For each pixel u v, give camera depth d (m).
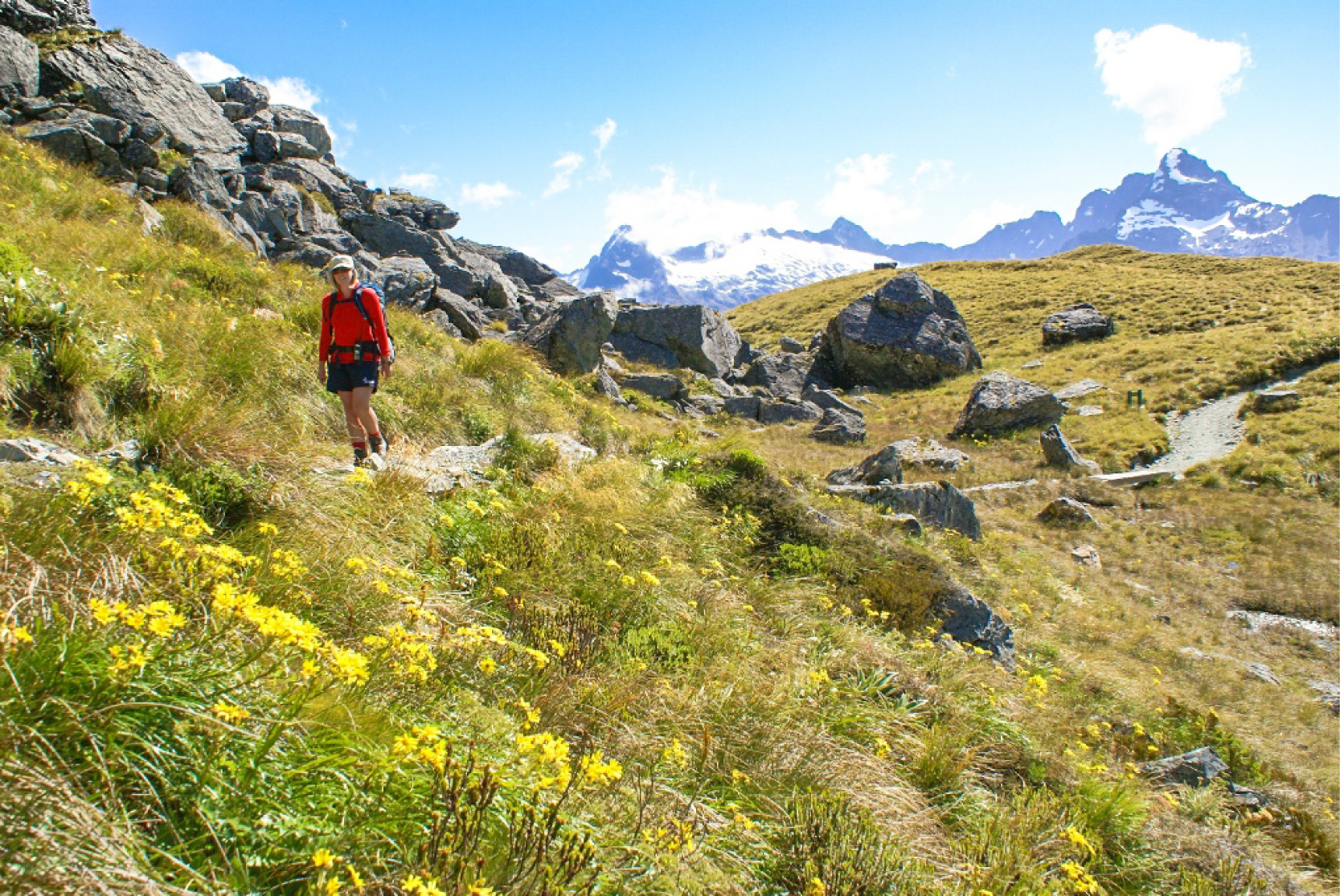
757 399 33.50
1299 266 58.19
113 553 2.73
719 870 2.87
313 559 3.75
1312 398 30.36
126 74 23.78
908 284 45.97
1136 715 8.44
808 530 9.47
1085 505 22.59
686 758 3.54
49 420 5.11
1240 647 14.20
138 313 7.17
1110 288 59.09
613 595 5.51
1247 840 5.36
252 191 25.36
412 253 30.78
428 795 2.42
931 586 8.84
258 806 2.11
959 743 4.95
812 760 4.05
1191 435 29.97
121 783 1.97
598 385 26.16
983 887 3.32
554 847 2.44
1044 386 39.06
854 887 3.00
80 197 12.34
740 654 5.42
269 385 7.25
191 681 2.24
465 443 9.61
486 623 4.41
